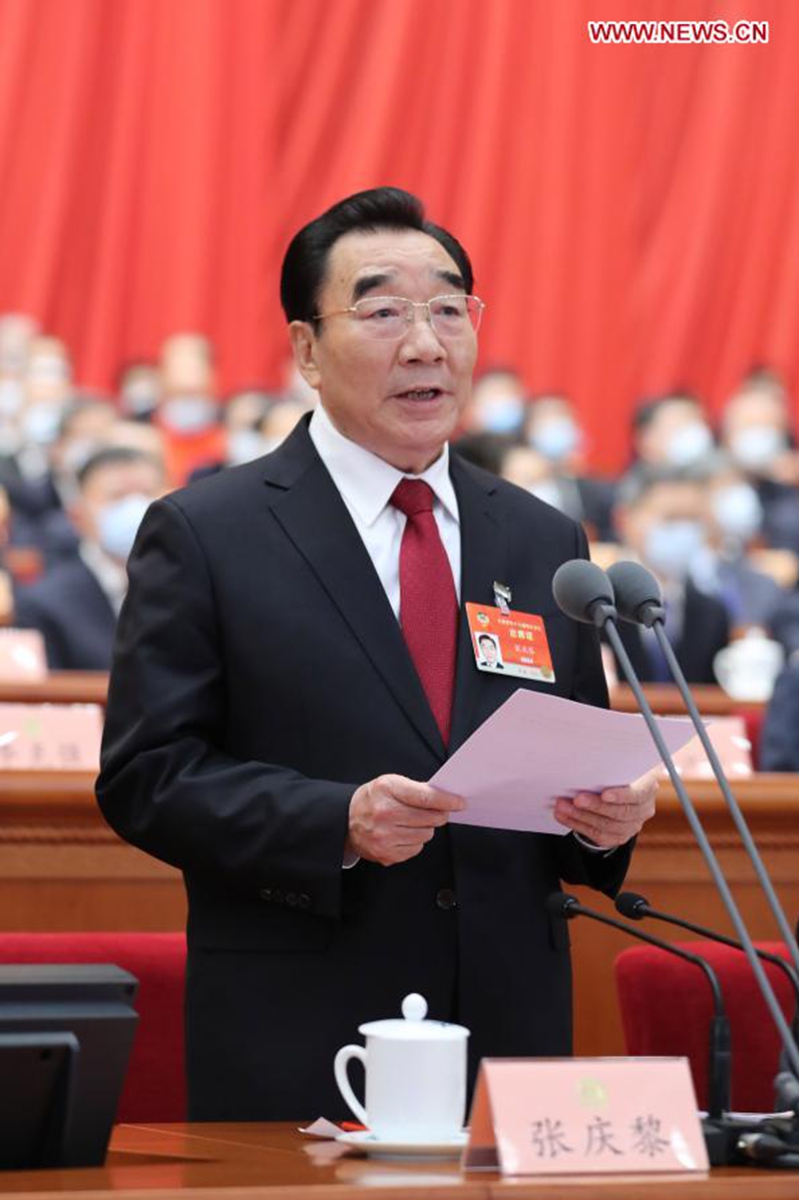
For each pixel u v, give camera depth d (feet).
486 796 21.34
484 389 78.79
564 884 33.71
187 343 74.84
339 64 77.15
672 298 80.33
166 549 23.95
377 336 24.29
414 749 23.27
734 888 34.68
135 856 32.83
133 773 22.90
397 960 22.84
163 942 25.85
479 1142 16.48
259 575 23.80
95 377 73.82
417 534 24.66
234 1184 15.39
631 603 20.52
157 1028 25.41
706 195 81.10
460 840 23.26
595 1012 33.45
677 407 79.71
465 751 20.29
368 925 22.85
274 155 76.38
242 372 75.41
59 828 32.45
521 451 78.54
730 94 81.25
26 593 65.51
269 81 76.33
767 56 81.30
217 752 23.27
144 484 70.03
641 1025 26.22
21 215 73.82
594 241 79.97
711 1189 15.69
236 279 75.66
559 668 24.53
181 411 74.28
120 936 25.67
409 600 24.21
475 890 23.16
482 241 79.00
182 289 75.05
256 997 22.70
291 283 25.49
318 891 21.65
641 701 19.39
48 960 24.95
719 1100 19.56
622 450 79.51
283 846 21.76
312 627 23.57
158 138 75.20
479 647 23.93
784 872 34.99
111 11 74.69
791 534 78.48
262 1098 22.34
